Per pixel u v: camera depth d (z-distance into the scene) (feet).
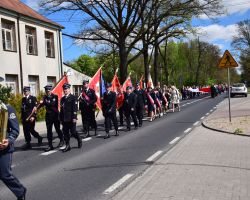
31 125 43.37
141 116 62.18
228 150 34.91
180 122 65.72
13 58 92.22
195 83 279.69
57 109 41.29
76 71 141.28
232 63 58.49
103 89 59.06
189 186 22.63
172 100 93.56
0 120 18.24
